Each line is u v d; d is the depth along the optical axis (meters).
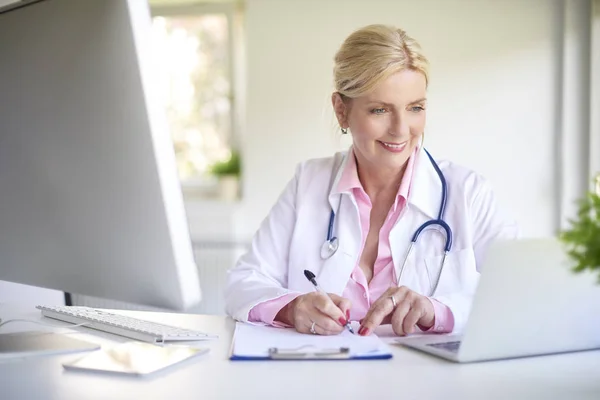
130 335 1.11
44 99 1.02
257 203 4.03
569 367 0.93
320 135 3.92
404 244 1.48
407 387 0.83
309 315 1.14
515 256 0.89
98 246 1.02
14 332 1.13
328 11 3.87
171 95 4.51
